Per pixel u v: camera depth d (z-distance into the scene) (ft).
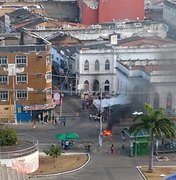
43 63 404.98
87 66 472.44
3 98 404.77
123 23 578.66
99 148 351.67
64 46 528.63
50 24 578.25
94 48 474.90
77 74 474.90
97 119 406.62
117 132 382.01
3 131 314.55
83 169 316.81
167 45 467.52
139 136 336.70
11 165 301.84
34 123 396.98
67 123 401.29
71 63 489.26
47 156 332.60
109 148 352.08
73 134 351.87
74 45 529.04
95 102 424.05
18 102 406.82
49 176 304.91
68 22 629.51
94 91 471.21
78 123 402.11
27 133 377.91
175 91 411.13
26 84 405.39
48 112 412.36
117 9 650.02
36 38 431.43
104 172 313.12
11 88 403.95
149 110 314.96
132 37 520.83
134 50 472.85
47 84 409.08
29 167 307.37
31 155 307.99
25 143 318.04
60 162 324.39
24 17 606.14
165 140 342.64
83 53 468.75
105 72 474.90
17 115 408.05
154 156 338.34
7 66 400.06
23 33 436.76
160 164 325.62
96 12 647.56
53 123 402.93
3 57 398.21
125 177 305.94
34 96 408.46
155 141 338.13
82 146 354.74
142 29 572.10
